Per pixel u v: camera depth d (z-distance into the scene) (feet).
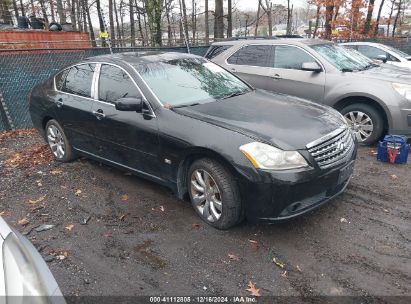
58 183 17.06
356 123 21.18
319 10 76.02
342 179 12.64
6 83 26.94
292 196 11.28
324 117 13.39
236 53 25.75
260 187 11.23
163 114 13.53
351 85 20.86
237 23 101.81
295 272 10.68
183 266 11.07
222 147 11.75
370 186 15.85
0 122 26.76
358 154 19.86
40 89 19.88
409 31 111.24
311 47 22.98
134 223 13.46
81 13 89.40
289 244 11.93
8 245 6.34
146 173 14.85
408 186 15.80
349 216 13.47
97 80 16.35
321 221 13.17
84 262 11.45
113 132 15.31
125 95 14.89
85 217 14.02
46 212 14.55
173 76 15.39
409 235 12.23
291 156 11.31
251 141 11.54
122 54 17.10
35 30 44.21
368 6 75.77
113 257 11.62
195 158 12.93
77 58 31.09
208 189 12.67
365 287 10.03
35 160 20.16
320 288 10.06
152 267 11.08
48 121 19.47
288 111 13.61
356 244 11.85
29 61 27.96
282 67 23.62
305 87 22.54
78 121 17.07
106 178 17.33
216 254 11.54
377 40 64.95
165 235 12.63
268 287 10.16
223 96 15.17
